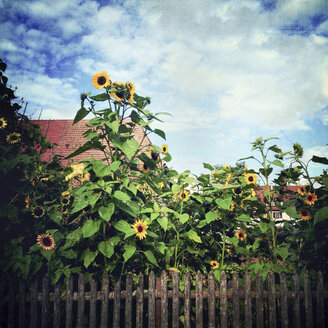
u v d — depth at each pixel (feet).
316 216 7.73
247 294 8.18
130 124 9.22
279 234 9.84
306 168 9.27
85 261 7.38
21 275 7.82
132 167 9.23
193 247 9.50
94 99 8.51
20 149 9.52
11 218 7.79
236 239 9.55
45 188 9.44
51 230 8.54
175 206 10.62
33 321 7.77
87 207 8.52
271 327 8.09
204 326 9.29
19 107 9.96
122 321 8.54
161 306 7.87
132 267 9.02
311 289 8.80
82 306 7.73
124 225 7.52
